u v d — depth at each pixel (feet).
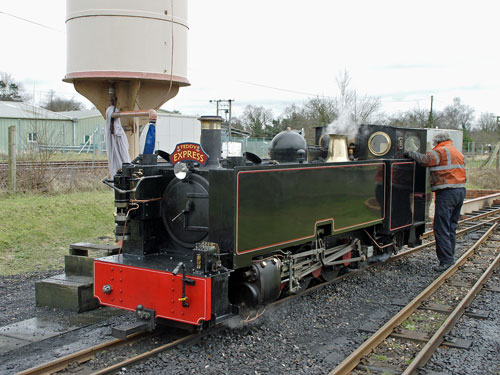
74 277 20.22
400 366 14.17
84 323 17.30
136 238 17.43
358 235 25.03
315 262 21.03
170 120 71.92
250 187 15.75
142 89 24.53
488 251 31.65
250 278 16.31
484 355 15.14
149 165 17.58
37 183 40.16
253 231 15.96
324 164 19.83
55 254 27.89
